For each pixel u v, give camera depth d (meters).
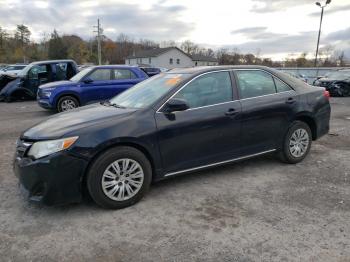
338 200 3.91
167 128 3.94
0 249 3.00
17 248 3.01
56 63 14.02
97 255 2.90
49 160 3.41
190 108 4.16
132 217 3.56
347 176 4.68
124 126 3.71
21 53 81.06
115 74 10.59
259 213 3.60
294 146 5.12
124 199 3.74
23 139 3.71
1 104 13.69
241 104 4.50
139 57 85.62
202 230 3.28
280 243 3.03
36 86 14.05
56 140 3.47
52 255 2.90
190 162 4.18
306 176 4.69
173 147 4.02
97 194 3.60
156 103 4.02
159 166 3.97
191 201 3.92
